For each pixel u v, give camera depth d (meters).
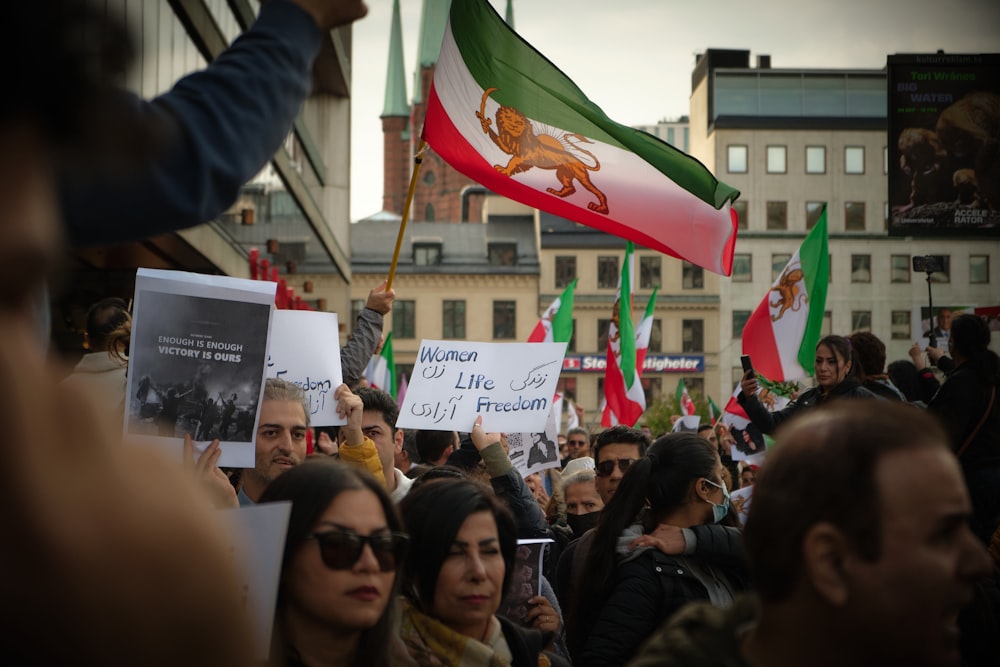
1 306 0.71
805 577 1.62
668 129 132.62
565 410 72.88
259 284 4.11
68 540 0.69
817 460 1.62
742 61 75.81
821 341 7.28
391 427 6.09
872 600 1.58
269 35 1.59
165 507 0.73
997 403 6.61
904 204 14.12
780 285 10.12
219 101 1.48
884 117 73.12
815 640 1.63
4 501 0.69
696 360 73.00
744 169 73.31
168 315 3.98
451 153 7.27
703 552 4.43
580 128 7.37
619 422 13.21
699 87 77.81
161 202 1.37
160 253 18.83
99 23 0.73
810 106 73.69
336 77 43.62
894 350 71.44
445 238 77.44
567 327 14.75
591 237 74.56
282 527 2.52
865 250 71.81
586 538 5.41
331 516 2.92
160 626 0.70
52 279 0.73
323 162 45.50
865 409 1.69
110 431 0.74
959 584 1.60
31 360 0.72
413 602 3.62
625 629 4.32
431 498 3.64
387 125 132.88
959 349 6.64
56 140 0.72
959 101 14.11
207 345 4.02
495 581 3.61
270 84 1.54
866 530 1.58
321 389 5.89
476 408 7.36
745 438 10.83
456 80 7.27
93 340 4.89
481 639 3.62
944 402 6.57
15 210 0.70
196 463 3.88
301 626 2.94
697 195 7.39
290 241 32.31
